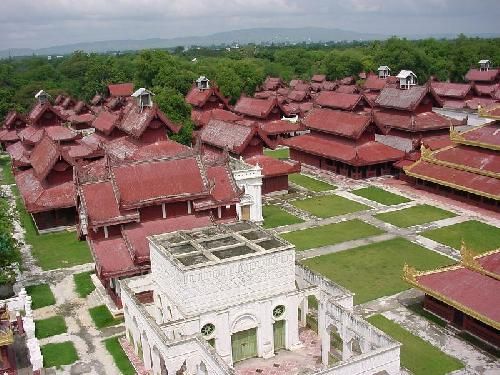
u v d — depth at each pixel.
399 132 99.06
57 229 72.44
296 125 122.19
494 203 73.00
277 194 85.25
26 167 84.50
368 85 155.12
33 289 54.72
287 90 165.62
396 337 43.53
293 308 41.22
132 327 42.50
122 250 50.00
